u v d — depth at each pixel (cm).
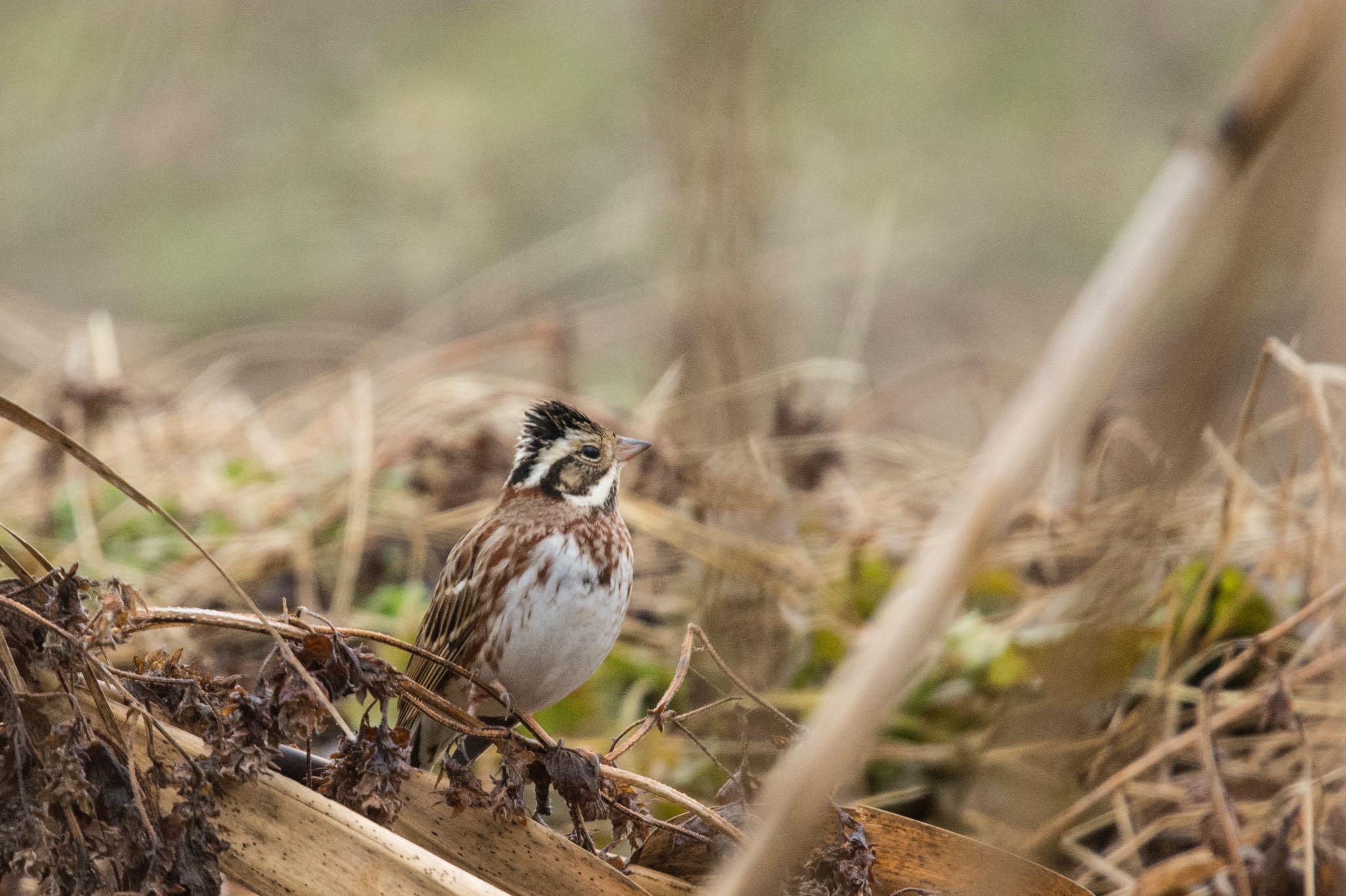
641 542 1112
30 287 2447
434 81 2603
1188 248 265
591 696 1020
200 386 1625
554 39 2633
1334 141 252
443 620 808
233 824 543
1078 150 2512
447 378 1484
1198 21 2594
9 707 516
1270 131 261
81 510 1216
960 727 877
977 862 486
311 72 2647
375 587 1174
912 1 2584
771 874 302
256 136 2603
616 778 609
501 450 1247
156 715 555
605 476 814
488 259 2466
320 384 1595
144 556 1169
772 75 1631
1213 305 262
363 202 2545
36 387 1498
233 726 536
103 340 1433
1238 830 763
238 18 2638
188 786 526
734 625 893
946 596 278
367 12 2694
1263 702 752
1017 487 273
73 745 509
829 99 2464
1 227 2469
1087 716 798
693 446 1061
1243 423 883
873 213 2331
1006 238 2389
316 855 537
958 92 2534
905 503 1260
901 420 1678
